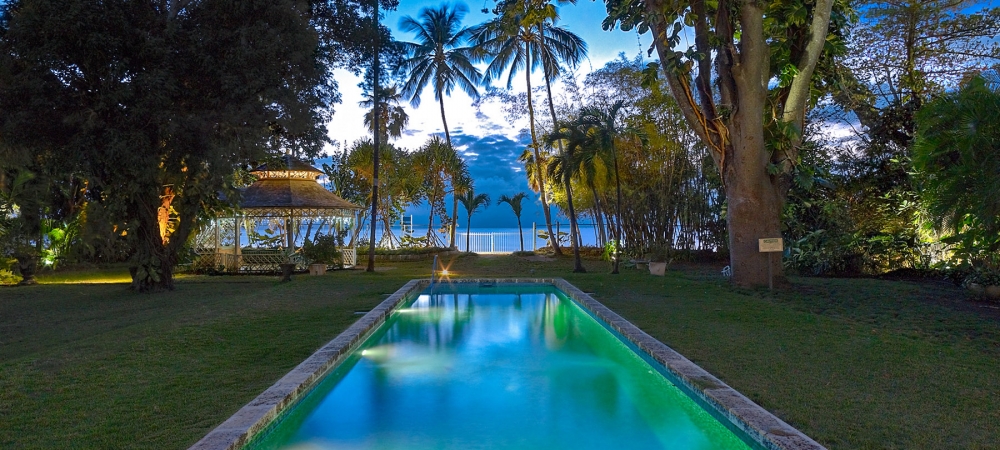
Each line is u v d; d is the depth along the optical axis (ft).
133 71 33.60
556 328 28.30
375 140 57.11
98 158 32.83
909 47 48.96
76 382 15.79
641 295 33.73
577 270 52.29
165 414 13.08
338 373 18.80
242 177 60.75
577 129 50.85
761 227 36.29
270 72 35.09
